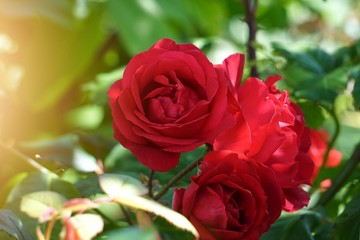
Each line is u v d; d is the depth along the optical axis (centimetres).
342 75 111
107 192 85
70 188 89
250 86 83
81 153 110
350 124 132
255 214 81
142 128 81
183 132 81
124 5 140
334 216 115
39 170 94
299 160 88
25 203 84
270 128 82
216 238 80
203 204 80
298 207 86
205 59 82
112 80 117
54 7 134
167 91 83
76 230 78
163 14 141
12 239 83
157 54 83
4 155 95
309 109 112
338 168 117
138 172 102
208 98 81
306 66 112
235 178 81
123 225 88
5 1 130
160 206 78
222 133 82
